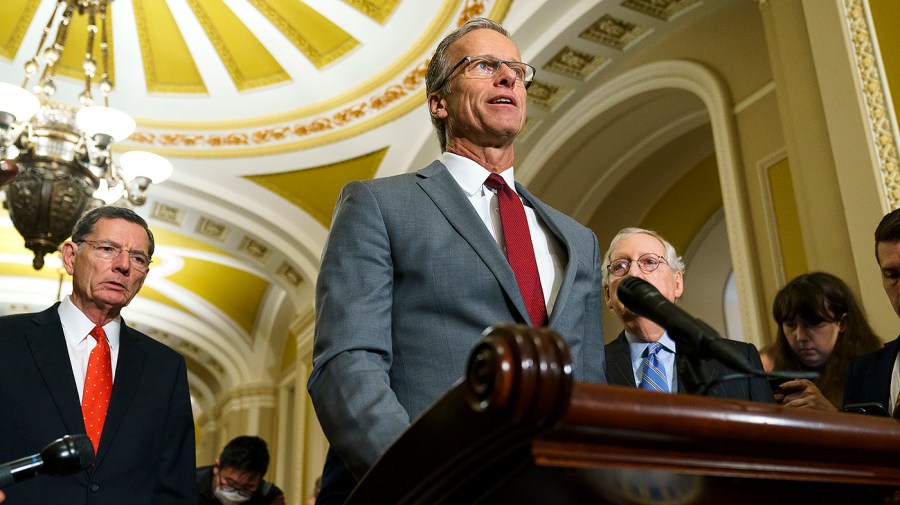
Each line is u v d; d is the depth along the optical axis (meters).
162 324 13.09
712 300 8.45
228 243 10.31
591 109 7.02
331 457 1.56
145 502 2.48
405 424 1.15
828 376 2.88
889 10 3.86
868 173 3.73
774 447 0.90
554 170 7.68
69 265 2.84
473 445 0.77
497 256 1.53
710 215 8.36
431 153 8.22
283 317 12.80
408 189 1.63
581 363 1.59
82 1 6.45
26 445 2.33
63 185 5.64
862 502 1.09
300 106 8.34
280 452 12.48
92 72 6.41
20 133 5.57
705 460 0.86
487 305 1.50
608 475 0.83
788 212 5.21
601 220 8.20
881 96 3.77
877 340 2.93
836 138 3.93
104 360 2.64
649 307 1.20
